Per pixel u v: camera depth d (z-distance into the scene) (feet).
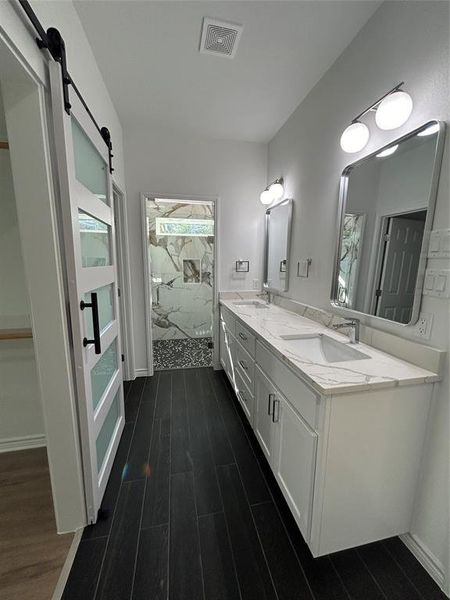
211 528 4.07
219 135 8.66
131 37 4.82
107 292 5.58
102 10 4.29
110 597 3.23
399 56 3.91
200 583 3.38
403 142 3.95
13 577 3.43
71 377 3.67
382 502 3.65
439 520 3.45
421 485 3.70
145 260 8.84
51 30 3.01
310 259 6.66
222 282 9.66
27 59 2.64
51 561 3.61
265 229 9.43
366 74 4.59
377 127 4.40
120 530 4.03
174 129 8.29
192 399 7.85
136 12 4.33
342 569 3.56
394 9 3.96
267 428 5.04
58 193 3.32
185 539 3.91
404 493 3.72
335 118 5.51
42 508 4.39
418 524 3.76
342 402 3.19
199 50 5.14
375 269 4.56
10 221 4.95
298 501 3.81
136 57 5.31
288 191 7.77
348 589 3.34
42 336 3.43
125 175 8.36
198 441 6.04
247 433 6.33
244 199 9.36
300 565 3.59
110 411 5.48
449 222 3.31
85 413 3.84
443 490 3.40
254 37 4.83
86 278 4.02
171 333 14.14
